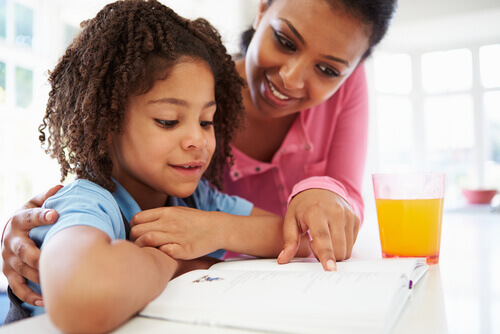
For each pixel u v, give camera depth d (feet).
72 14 10.73
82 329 1.26
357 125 4.18
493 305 1.68
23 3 10.14
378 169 16.79
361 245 3.43
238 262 2.34
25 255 1.94
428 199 2.38
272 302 1.39
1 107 9.59
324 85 3.13
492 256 2.93
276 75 3.10
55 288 1.30
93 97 2.29
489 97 16.99
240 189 3.95
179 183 2.37
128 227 2.31
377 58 17.15
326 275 1.68
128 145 2.34
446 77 17.49
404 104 17.84
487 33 16.06
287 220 2.37
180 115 2.32
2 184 9.56
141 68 2.24
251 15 14.48
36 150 10.21
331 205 2.31
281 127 3.89
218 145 3.17
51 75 2.61
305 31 2.84
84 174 2.40
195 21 2.96
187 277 1.82
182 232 2.17
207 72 2.47
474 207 9.92
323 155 4.14
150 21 2.43
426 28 15.52
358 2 2.81
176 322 1.42
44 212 1.91
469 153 17.25
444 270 2.41
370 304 1.30
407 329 1.35
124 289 1.33
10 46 9.76
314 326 1.27
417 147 17.79
